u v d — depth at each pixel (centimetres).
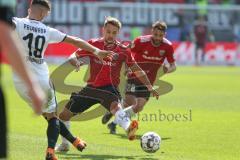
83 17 11188
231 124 4091
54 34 2442
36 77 2406
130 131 2692
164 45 3606
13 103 5175
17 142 3117
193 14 11669
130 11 11475
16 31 2375
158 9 11625
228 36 11575
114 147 3053
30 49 2395
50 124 2477
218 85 7619
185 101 5597
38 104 1401
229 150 3061
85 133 3562
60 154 2780
